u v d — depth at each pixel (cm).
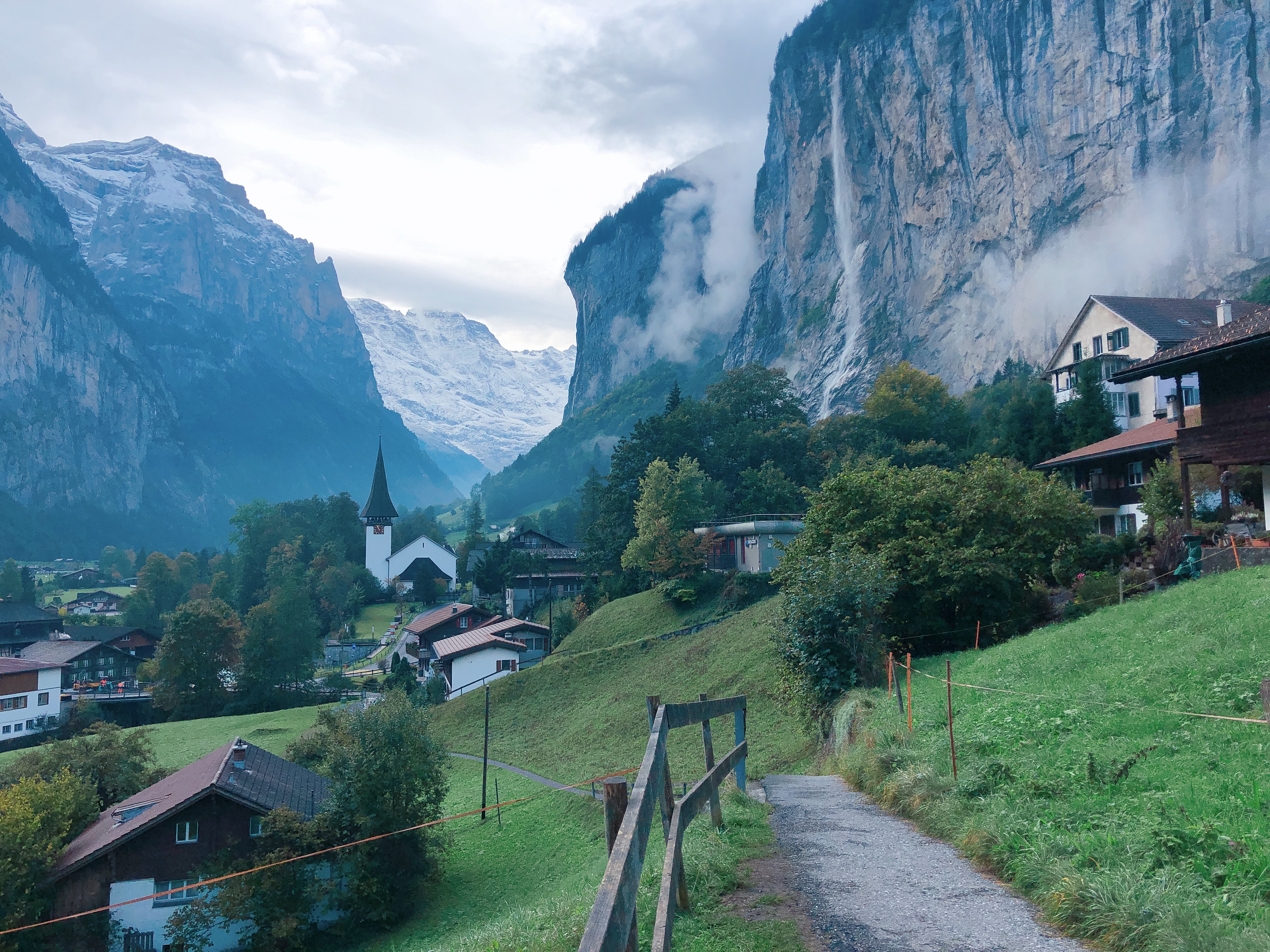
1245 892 600
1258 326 2728
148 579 17462
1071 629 2184
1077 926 614
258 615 9331
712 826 989
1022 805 901
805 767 2284
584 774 4438
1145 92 16288
